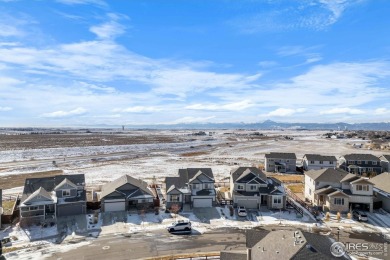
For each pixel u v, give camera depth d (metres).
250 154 127.69
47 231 41.22
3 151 130.25
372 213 49.16
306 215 48.34
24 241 37.97
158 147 157.25
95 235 39.88
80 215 47.16
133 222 44.75
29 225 43.06
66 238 38.91
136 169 89.12
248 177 53.53
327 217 46.25
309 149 150.38
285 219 46.50
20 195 57.66
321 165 86.94
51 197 46.84
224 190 63.56
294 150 145.25
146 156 119.25
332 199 49.66
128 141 197.12
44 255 34.03
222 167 93.06
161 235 39.94
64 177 51.47
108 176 78.56
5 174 80.88
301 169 89.62
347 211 49.25
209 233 40.69
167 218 46.66
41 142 177.38
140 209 50.06
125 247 36.16
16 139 198.88
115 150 141.00
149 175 79.94
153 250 35.31
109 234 40.25
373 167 84.56
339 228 42.56
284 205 51.34
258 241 28.59
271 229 42.12
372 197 49.69
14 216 46.28
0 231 41.16
